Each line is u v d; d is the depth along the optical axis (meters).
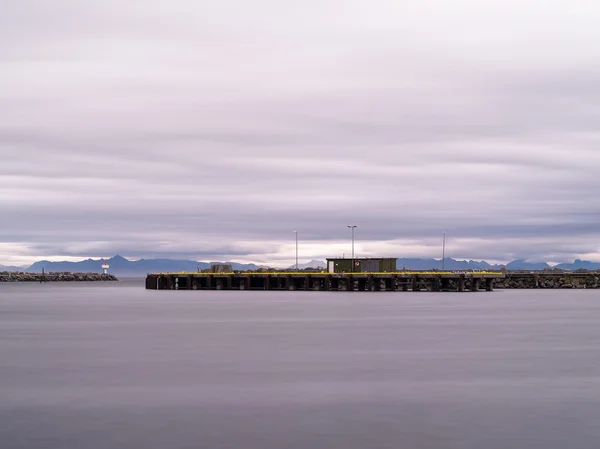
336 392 55.09
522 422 46.56
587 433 44.19
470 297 192.00
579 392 55.12
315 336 91.12
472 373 63.03
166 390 55.91
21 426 45.81
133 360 70.56
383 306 149.38
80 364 68.19
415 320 114.06
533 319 116.12
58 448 41.56
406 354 74.44
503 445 42.00
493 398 53.06
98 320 119.12
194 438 43.28
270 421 46.81
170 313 133.75
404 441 42.69
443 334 93.19
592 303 164.00
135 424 46.19
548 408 50.09
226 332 96.62
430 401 52.12
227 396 53.78
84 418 47.62
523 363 68.44
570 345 81.69
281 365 67.25
